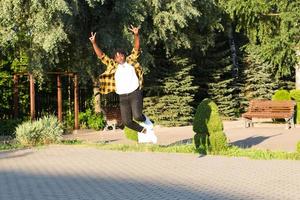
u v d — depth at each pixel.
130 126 10.62
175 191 8.95
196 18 26.34
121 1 23.08
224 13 29.38
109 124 25.73
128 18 23.44
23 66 26.00
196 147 14.98
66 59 26.08
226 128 25.66
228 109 32.88
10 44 22.44
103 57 10.80
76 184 9.76
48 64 23.91
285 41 22.67
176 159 13.50
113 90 10.78
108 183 9.84
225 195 8.57
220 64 32.59
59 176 10.79
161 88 28.27
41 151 15.74
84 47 24.91
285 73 24.53
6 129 23.95
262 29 26.83
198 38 28.75
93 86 27.44
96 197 8.45
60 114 25.08
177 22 24.86
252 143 18.00
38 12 20.28
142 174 10.98
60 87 25.12
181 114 28.58
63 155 14.65
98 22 24.48
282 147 16.44
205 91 32.50
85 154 14.84
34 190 9.16
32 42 22.73
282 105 25.73
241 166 12.14
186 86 28.75
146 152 15.27
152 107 28.08
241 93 35.72
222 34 34.06
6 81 26.14
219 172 11.21
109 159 13.64
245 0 24.22
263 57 23.98
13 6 20.16
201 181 10.02
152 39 25.19
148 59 25.06
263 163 12.67
